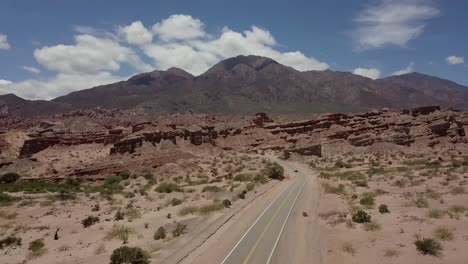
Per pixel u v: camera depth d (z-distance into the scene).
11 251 37.38
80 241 38.75
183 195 73.50
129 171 118.81
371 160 120.88
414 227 32.16
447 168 79.69
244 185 80.94
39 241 38.94
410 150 141.38
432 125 152.88
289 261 28.39
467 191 45.72
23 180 118.31
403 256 26.05
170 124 163.38
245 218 44.50
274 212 47.66
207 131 194.75
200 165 128.38
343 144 159.12
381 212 40.06
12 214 61.78
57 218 57.03
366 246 29.59
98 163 128.62
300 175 101.88
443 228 29.75
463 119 158.50
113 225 45.25
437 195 45.00
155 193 80.44
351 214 41.66
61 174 122.50
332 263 27.34
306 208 50.22
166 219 45.84
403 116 176.38
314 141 169.62
